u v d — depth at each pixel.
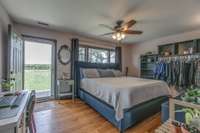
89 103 3.52
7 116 0.93
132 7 2.57
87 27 3.82
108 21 3.33
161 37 5.03
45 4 2.46
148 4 2.45
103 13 2.87
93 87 3.32
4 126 0.80
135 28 3.89
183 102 1.49
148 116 2.66
